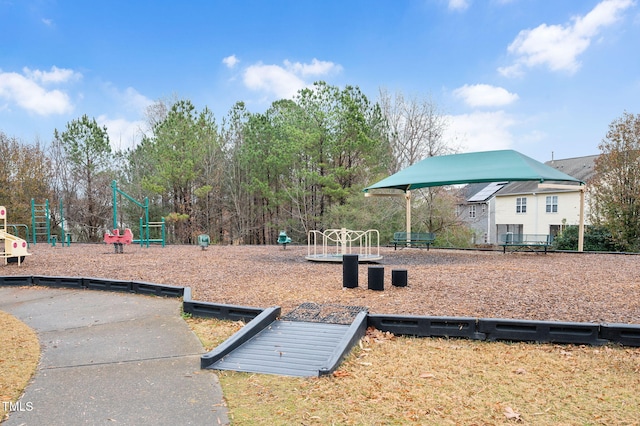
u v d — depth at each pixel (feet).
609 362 11.40
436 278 25.62
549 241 43.62
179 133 71.82
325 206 78.28
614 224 56.34
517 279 25.16
